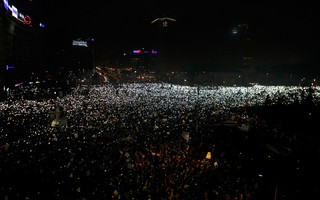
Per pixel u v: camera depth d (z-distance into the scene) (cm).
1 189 1534
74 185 1622
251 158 2220
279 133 3138
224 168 1986
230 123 3152
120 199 1452
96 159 2070
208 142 2752
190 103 5578
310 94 5291
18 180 1659
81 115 3875
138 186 1605
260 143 2606
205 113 4384
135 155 2153
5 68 5356
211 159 2180
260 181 1702
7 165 1878
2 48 5169
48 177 1719
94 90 7831
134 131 3027
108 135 2817
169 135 2966
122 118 3728
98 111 4238
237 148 2534
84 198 1393
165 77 16138
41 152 2183
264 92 8025
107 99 5872
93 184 1641
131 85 10644
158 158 2105
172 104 5375
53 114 3300
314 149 2394
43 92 6831
